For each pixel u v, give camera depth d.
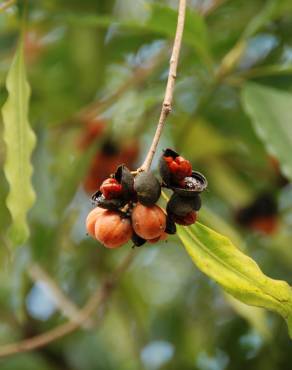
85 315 0.64
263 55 0.70
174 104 0.68
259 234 0.70
